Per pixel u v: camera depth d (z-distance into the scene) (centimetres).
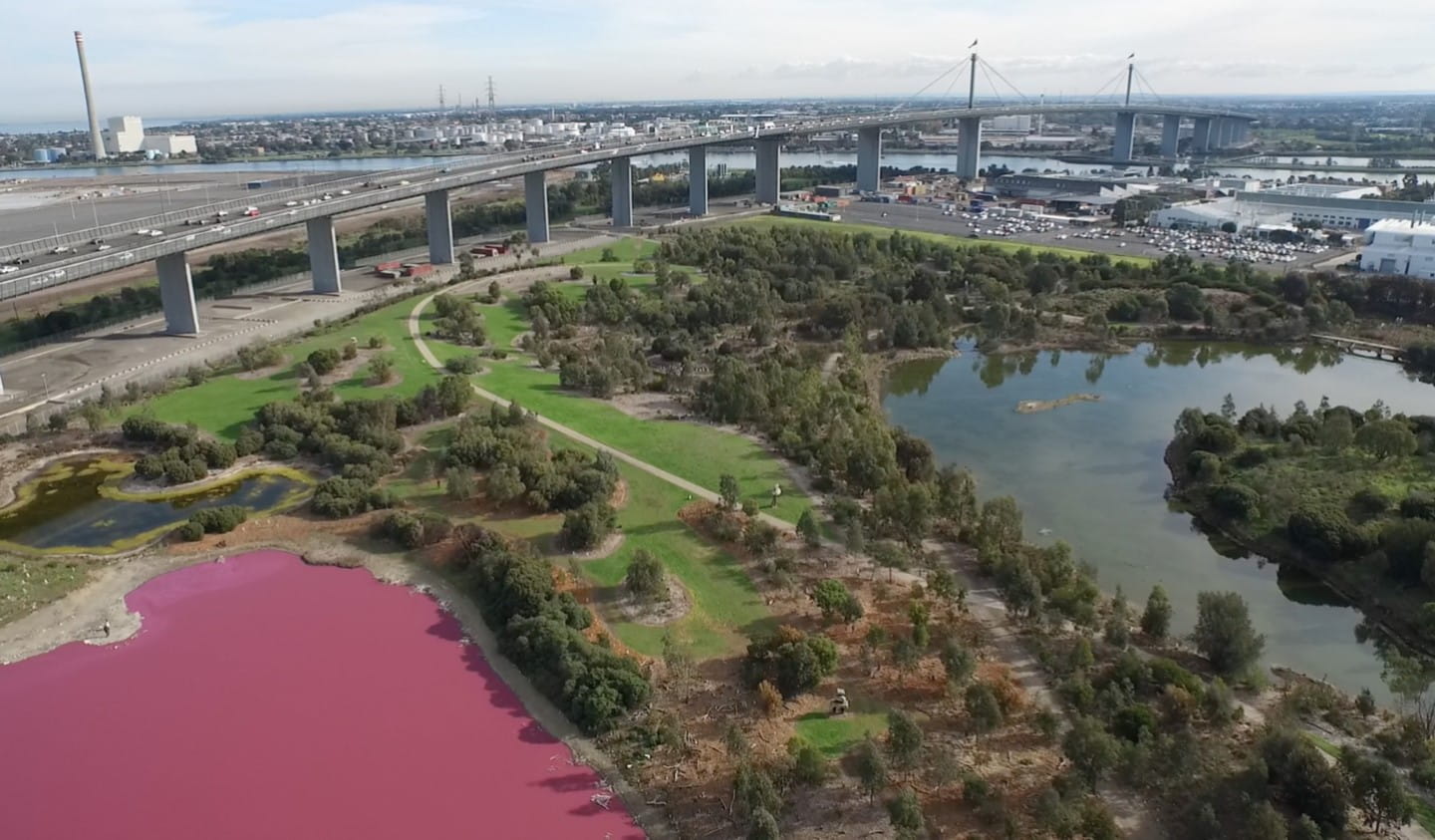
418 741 8131
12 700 8675
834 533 11375
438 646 9469
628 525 11462
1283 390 18088
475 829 7200
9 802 7538
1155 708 8212
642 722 8156
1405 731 7819
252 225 19850
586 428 14488
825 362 19050
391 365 16912
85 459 13512
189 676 9031
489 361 17612
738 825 7081
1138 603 10594
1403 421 13738
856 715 8169
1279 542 11656
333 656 9312
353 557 11031
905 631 9375
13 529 11588
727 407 14988
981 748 7769
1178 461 14150
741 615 9650
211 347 18412
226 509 11644
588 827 7188
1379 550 10756
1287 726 7669
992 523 11025
